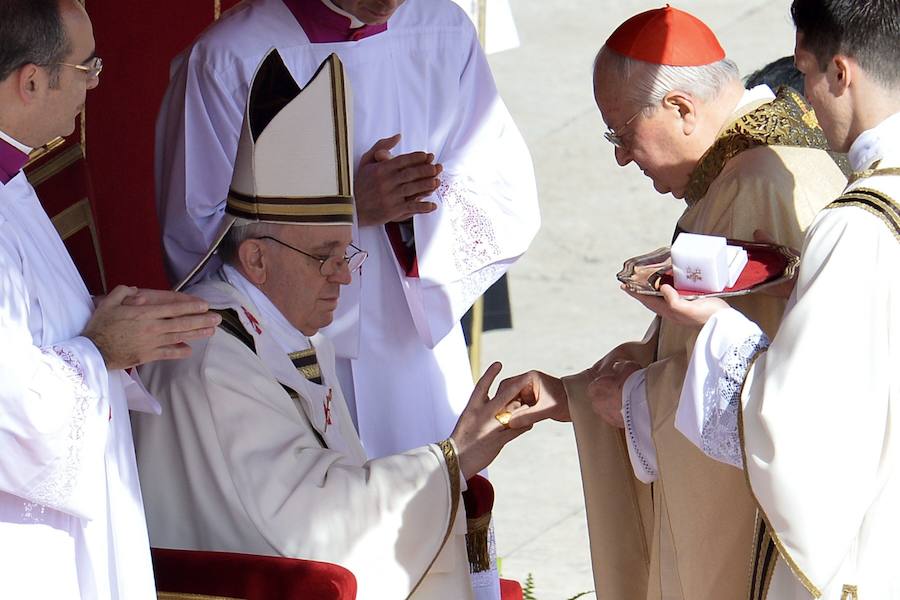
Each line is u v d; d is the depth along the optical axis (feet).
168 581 36.88
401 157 48.96
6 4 31.91
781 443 29.81
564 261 108.37
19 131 33.37
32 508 33.27
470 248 52.08
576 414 40.40
